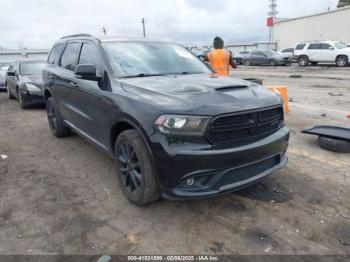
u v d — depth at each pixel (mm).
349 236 2910
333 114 7582
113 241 2875
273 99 3316
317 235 2928
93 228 3072
